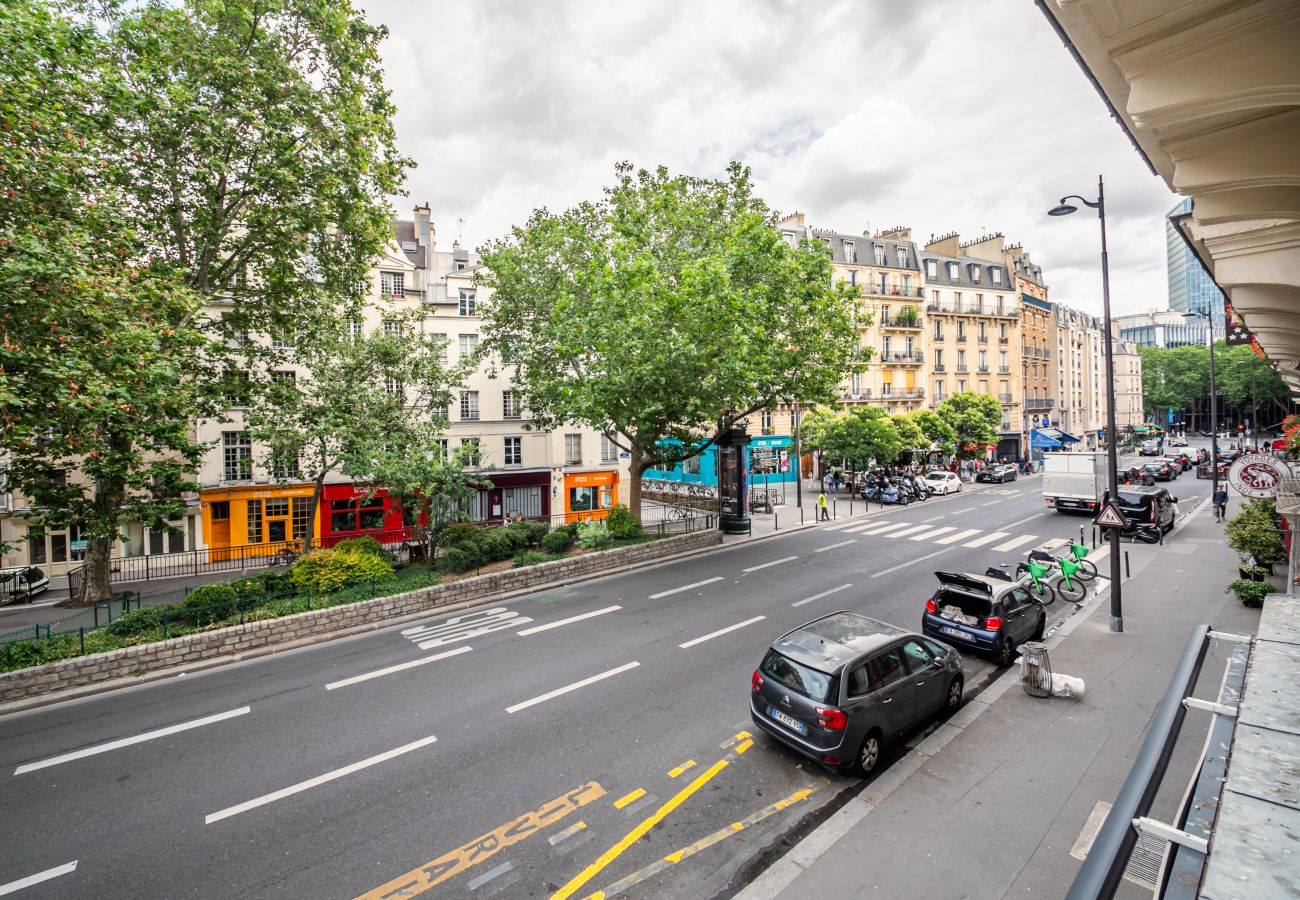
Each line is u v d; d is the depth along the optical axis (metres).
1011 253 58.91
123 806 7.00
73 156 11.34
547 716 8.95
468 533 17.72
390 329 21.84
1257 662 3.21
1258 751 2.38
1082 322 75.00
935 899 5.23
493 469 30.62
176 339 12.83
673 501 33.03
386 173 16.81
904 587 15.61
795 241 45.66
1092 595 14.44
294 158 14.70
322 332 17.95
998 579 11.71
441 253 36.03
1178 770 6.81
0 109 9.90
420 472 16.72
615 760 7.72
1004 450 55.97
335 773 7.59
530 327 22.23
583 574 17.62
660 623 13.13
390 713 9.20
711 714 8.87
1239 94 2.99
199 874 5.88
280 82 14.70
